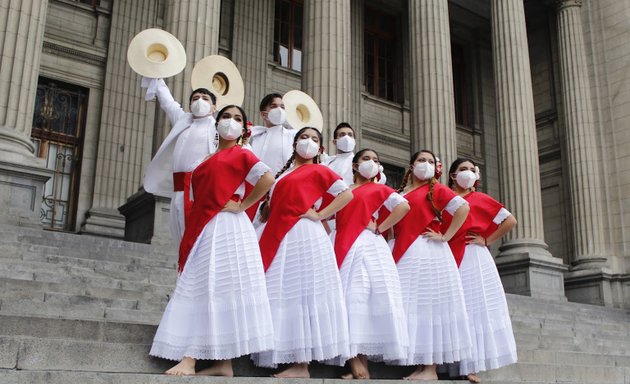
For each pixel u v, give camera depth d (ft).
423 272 17.98
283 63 68.23
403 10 79.61
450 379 19.11
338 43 44.96
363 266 16.66
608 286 62.03
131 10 56.80
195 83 21.26
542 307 48.16
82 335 14.66
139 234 40.57
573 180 66.95
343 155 19.99
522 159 57.88
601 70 67.82
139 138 55.06
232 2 64.69
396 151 74.90
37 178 33.88
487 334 18.95
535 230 57.06
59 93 53.83
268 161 19.65
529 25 80.38
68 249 27.40
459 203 18.33
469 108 83.30
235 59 62.80
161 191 19.27
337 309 15.23
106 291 21.95
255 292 14.02
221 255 14.06
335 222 17.99
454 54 84.12
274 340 14.57
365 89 74.38
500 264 56.95
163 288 24.59
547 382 23.02
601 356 29.63
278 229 15.58
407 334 16.53
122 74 55.36
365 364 16.74
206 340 13.47
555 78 75.20
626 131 64.85
